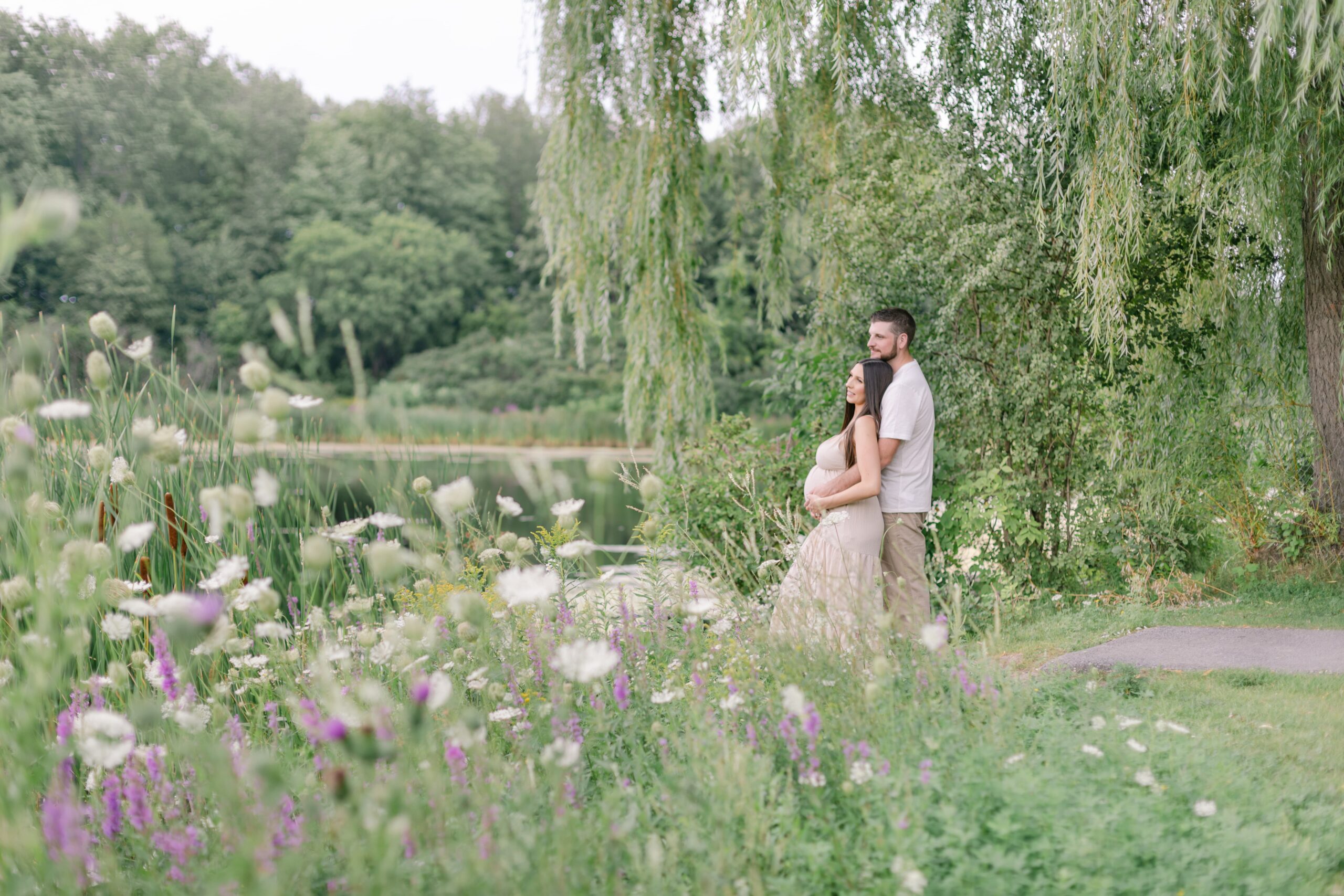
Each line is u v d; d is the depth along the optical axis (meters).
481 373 41.62
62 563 1.90
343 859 1.83
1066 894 1.89
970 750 2.36
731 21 6.66
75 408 2.07
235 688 2.77
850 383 4.07
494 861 1.67
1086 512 6.25
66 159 43.09
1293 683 3.49
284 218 47.25
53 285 35.69
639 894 1.76
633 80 7.29
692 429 7.64
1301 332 6.44
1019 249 5.89
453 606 2.04
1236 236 5.96
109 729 1.80
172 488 3.31
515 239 52.09
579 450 29.81
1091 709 3.01
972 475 5.98
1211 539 6.50
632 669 2.92
